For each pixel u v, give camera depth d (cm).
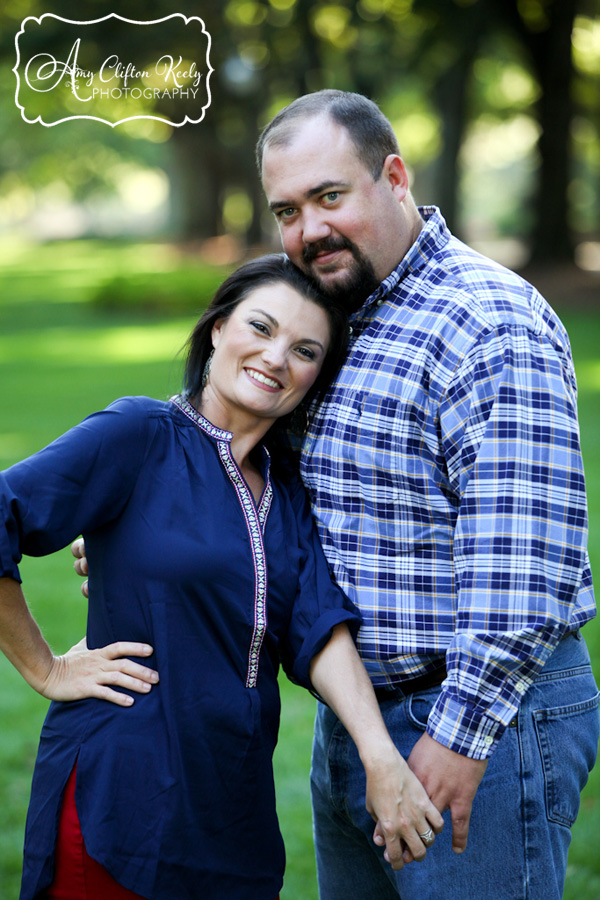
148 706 206
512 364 203
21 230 7144
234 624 211
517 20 2044
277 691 222
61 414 1010
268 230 3284
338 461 223
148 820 201
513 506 199
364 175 221
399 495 216
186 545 208
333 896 251
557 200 2244
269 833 217
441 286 220
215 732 207
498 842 210
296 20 2031
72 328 1872
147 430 214
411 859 202
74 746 207
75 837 202
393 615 216
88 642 220
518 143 4522
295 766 384
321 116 222
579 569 203
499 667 197
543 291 2023
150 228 6128
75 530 203
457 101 2338
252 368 218
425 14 1955
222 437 220
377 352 221
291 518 226
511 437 200
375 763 202
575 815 224
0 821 342
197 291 2089
